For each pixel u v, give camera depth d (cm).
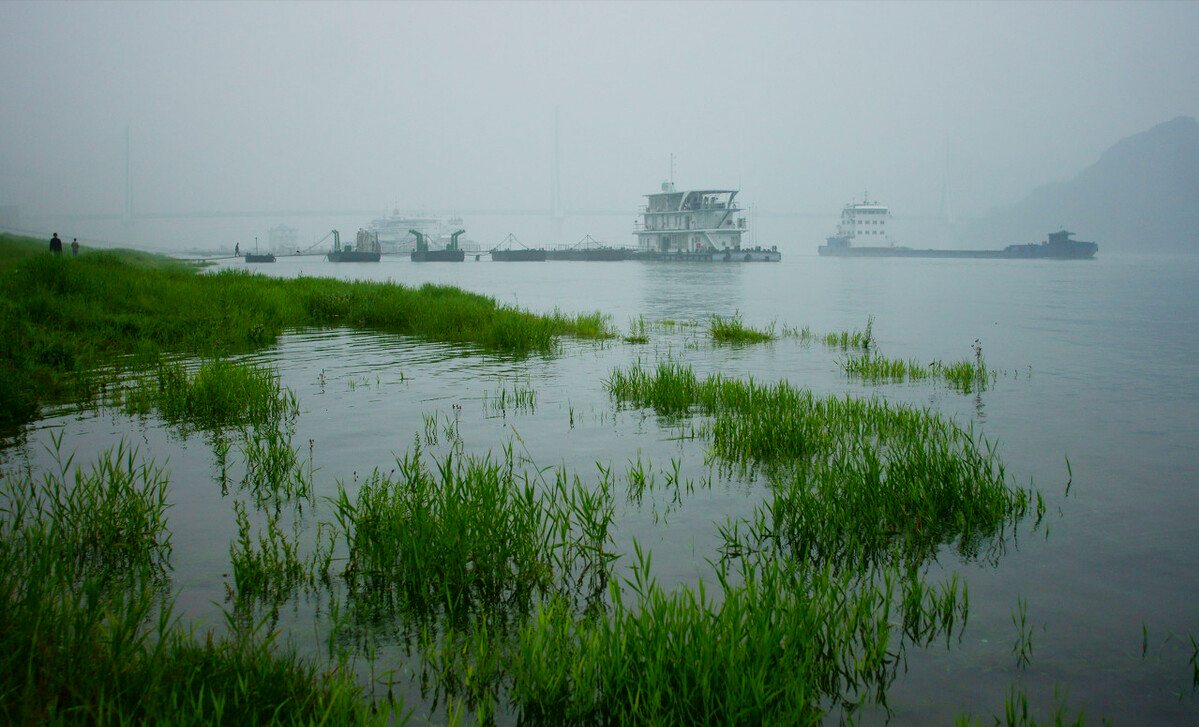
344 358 1886
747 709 422
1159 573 653
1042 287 6731
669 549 685
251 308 2602
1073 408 1364
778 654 473
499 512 669
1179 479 926
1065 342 2519
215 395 1248
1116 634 552
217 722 389
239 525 727
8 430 1094
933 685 484
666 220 15688
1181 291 6028
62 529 651
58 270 2461
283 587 603
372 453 993
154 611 555
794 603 530
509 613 570
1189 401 1435
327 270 12419
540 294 5666
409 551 621
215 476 885
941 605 586
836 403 1264
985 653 523
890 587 569
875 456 857
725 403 1298
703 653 449
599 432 1123
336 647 517
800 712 431
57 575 549
